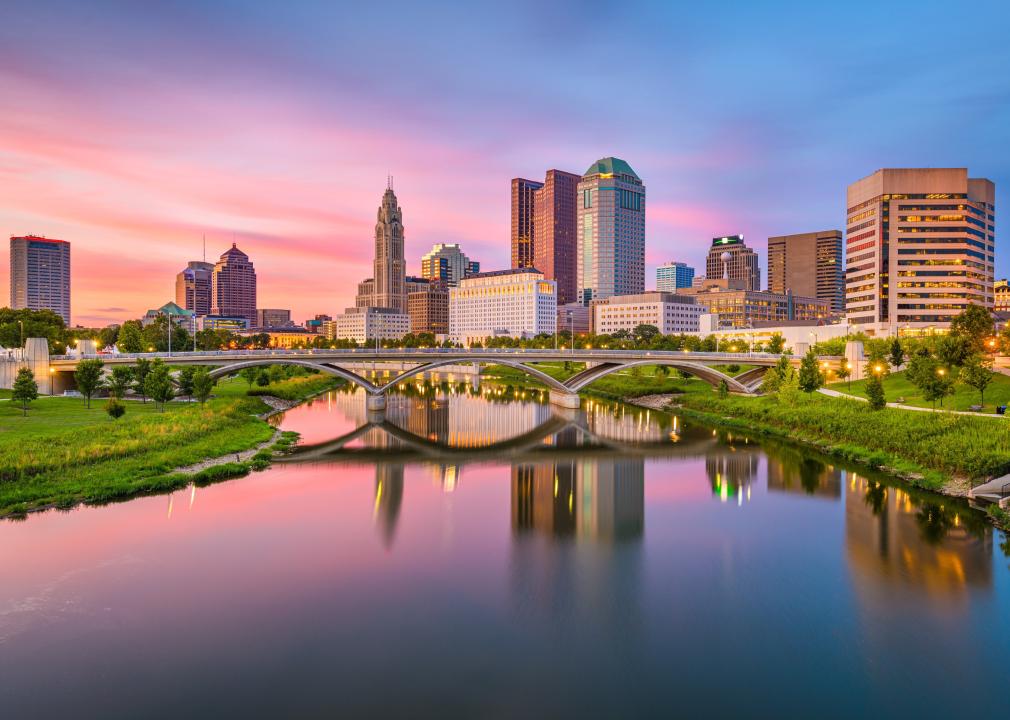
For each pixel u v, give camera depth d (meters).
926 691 29.55
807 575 42.16
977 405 84.12
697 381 153.50
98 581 39.38
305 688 29.20
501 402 145.00
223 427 83.94
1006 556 44.75
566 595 39.19
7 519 49.06
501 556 45.47
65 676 29.61
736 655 32.50
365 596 38.56
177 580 39.97
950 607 37.59
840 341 155.88
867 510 55.69
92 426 71.12
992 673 30.95
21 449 59.22
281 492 60.16
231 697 28.41
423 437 95.25
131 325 159.25
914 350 124.12
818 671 31.08
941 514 54.22
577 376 134.25
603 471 72.81
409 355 118.25
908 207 188.75
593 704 28.38
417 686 29.53
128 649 31.95
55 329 157.00
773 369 118.31
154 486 58.34
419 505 57.97
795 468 72.62
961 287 186.50
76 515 50.53
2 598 36.88
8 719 26.55
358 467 73.31
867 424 79.12
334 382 190.00
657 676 30.62
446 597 38.72
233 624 34.72
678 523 53.22
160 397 87.00
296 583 40.19
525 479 68.94
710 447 86.81
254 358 110.75
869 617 36.41
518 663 31.55
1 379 104.88
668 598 38.94
